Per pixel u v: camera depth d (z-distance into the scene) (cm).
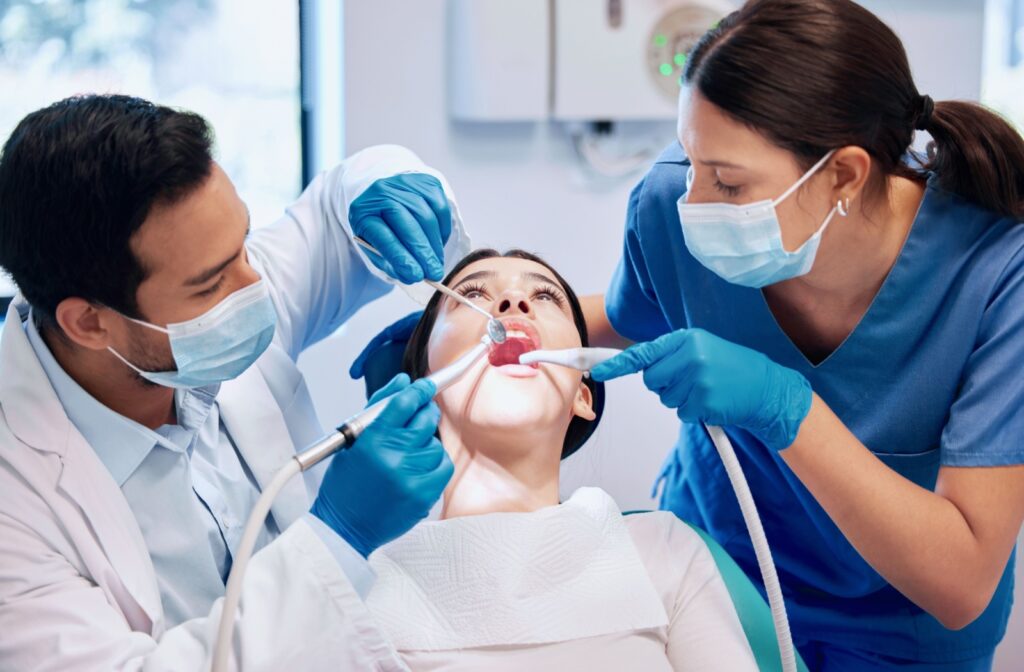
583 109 241
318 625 119
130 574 132
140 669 119
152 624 133
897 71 131
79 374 138
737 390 130
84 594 126
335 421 249
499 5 231
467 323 157
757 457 165
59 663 119
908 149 147
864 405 153
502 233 252
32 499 131
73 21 249
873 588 165
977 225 144
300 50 260
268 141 263
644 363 133
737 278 141
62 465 133
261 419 158
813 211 132
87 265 123
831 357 152
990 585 134
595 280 261
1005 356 138
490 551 140
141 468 142
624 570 145
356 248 172
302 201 182
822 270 143
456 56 240
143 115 124
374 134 241
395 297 247
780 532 171
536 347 152
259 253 171
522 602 139
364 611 120
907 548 130
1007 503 134
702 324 163
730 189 131
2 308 242
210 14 255
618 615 140
